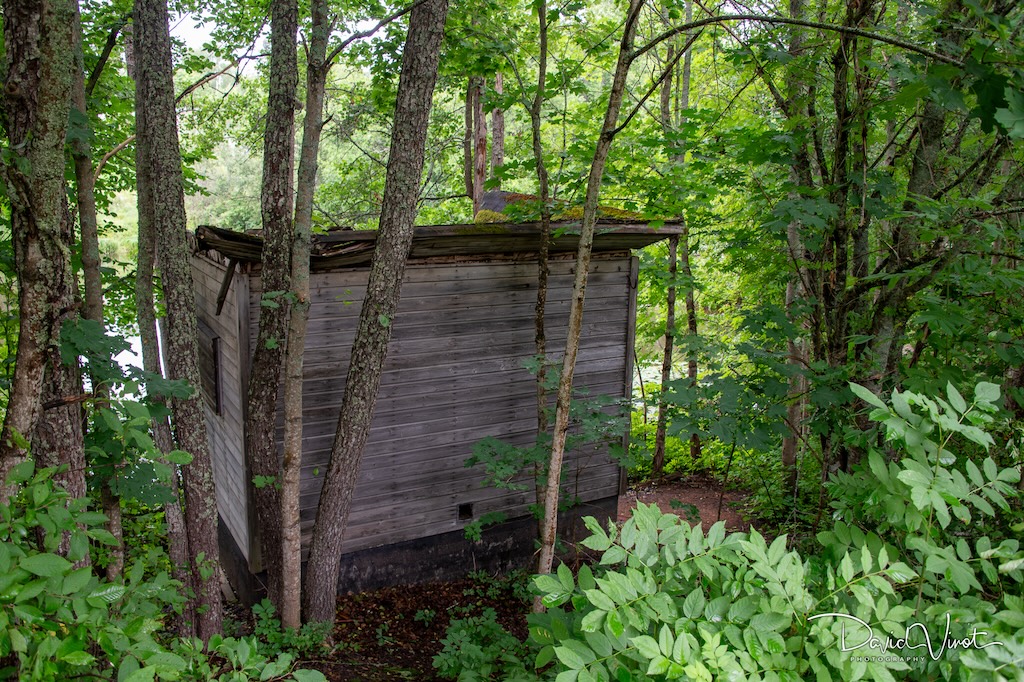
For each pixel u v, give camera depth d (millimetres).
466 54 6395
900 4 4184
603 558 2018
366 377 5109
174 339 4246
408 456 6324
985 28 3455
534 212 5895
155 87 4129
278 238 5059
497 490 6844
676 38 6457
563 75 6340
